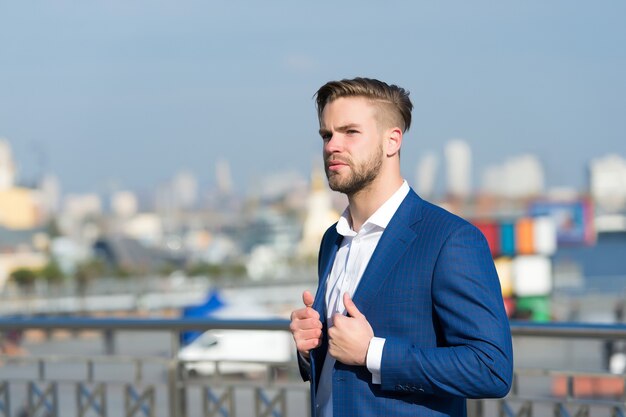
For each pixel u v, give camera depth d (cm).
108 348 1788
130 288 9512
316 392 316
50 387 589
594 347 2939
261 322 515
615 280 10475
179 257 16350
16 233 11244
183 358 552
